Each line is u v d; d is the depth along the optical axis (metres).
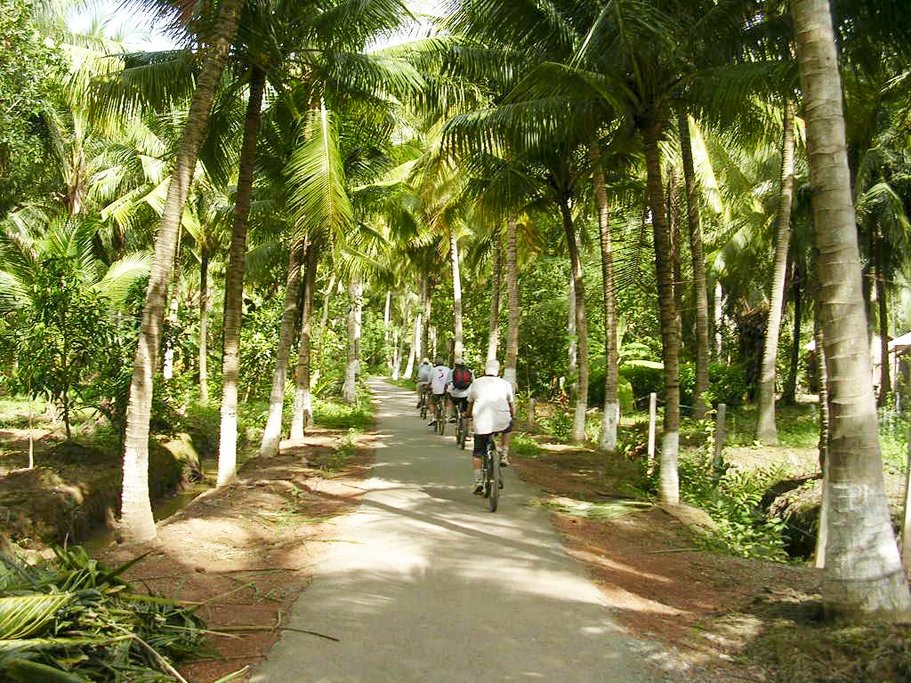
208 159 12.09
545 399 29.52
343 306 33.66
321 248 17.17
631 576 6.82
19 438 14.79
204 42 9.12
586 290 27.89
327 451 14.24
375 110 12.80
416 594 5.85
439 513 8.91
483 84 14.29
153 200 19.98
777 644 4.91
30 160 13.00
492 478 9.12
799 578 7.04
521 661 4.64
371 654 4.67
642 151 12.29
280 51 10.52
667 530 8.92
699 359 17.52
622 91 10.08
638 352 27.56
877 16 8.73
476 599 5.77
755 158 23.06
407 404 28.48
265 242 21.77
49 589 4.38
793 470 13.63
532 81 9.84
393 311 64.12
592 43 9.64
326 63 10.80
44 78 10.61
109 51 16.16
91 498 10.70
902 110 13.98
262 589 5.99
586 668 4.57
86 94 10.60
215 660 4.56
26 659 3.59
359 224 18.38
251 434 18.39
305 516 8.76
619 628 5.28
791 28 9.63
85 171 22.31
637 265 21.34
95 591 4.30
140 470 7.60
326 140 10.59
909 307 29.92
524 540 7.71
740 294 31.92
